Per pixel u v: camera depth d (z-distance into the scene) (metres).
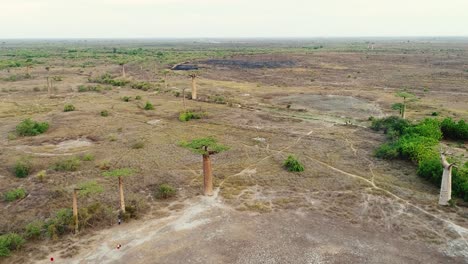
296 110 62.88
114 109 61.19
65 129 48.78
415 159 36.47
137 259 21.31
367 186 31.38
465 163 31.89
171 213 26.77
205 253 21.80
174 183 31.92
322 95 76.06
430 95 73.81
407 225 25.06
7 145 42.28
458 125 44.62
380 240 23.25
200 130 49.06
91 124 51.31
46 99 69.12
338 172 34.56
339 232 24.16
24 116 55.66
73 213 24.61
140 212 26.81
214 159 37.97
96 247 22.58
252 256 21.50
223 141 44.06
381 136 46.81
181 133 47.50
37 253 21.98
